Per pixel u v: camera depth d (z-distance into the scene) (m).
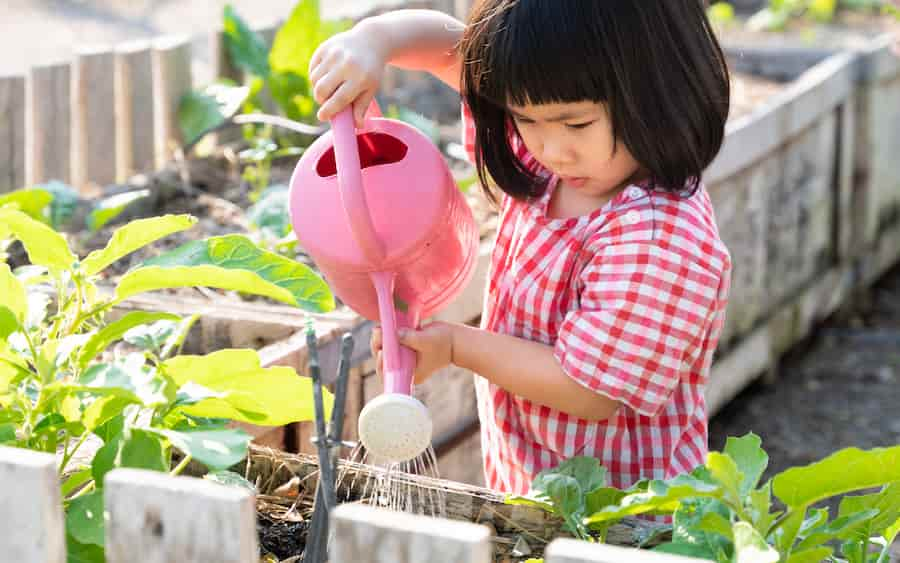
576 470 1.41
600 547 0.89
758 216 3.69
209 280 1.26
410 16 1.66
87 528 1.16
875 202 4.54
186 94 3.44
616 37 1.41
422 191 1.42
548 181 1.63
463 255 1.50
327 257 1.41
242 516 0.93
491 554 1.43
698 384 1.65
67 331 1.34
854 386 4.04
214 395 1.27
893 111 4.62
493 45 1.43
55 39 6.00
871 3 6.31
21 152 3.20
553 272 1.59
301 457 1.62
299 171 1.46
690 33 1.47
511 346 1.52
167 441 1.27
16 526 0.97
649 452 1.63
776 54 4.89
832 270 4.33
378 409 1.22
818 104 4.01
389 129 1.50
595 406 1.52
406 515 0.92
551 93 1.42
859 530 1.28
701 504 1.25
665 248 1.49
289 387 1.35
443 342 1.49
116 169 3.39
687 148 1.48
